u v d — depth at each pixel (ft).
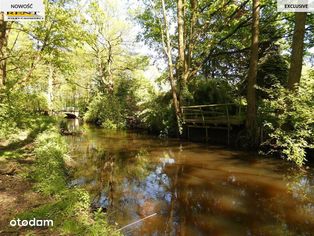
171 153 37.40
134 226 15.58
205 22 53.88
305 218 16.69
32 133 32.99
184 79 52.95
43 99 57.11
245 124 38.63
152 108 61.52
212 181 24.32
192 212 17.71
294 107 28.84
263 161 30.94
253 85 36.94
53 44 44.01
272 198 20.08
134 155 36.63
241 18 56.59
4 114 27.53
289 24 52.80
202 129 47.80
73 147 42.06
